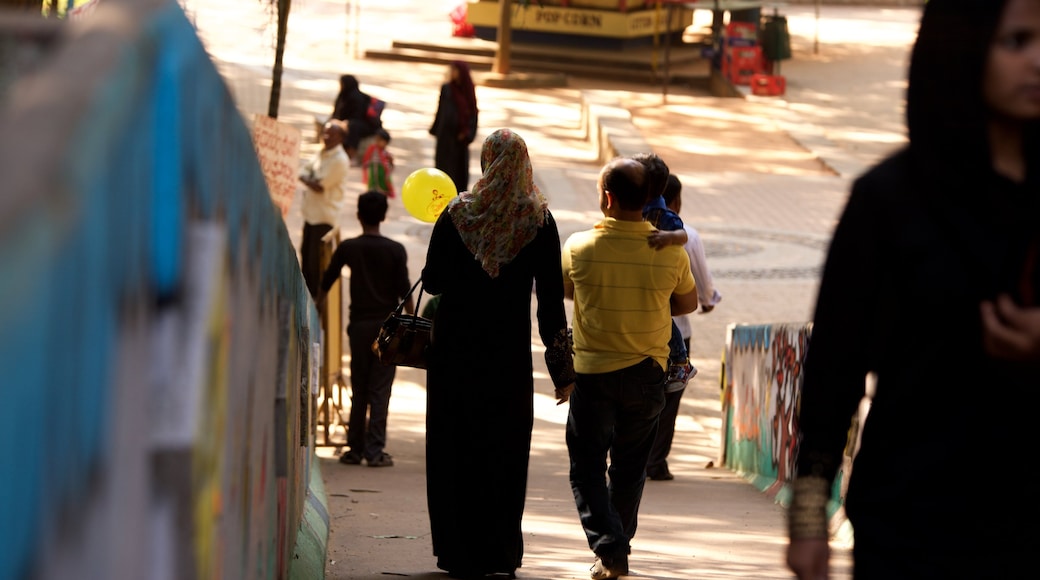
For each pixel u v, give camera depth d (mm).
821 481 4652
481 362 10906
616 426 11188
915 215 4340
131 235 2154
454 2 88250
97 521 1951
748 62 68750
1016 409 4254
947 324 4301
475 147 54562
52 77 1827
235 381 4336
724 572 11469
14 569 1468
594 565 10969
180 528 2840
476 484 10977
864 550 4395
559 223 42062
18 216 1359
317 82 62531
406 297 11281
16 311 1348
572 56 71375
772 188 49344
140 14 2471
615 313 10789
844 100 67688
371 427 18969
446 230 10898
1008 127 4348
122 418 2158
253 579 5484
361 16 82438
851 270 4453
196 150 3133
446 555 11016
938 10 4355
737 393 20844
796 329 16984
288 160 14008
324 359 20375
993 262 4246
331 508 14492
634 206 10812
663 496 17391
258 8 14812
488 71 70438
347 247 18656
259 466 5750
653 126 60594
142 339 2344
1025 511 4250
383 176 38875
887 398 4449
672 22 76438
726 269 37219
